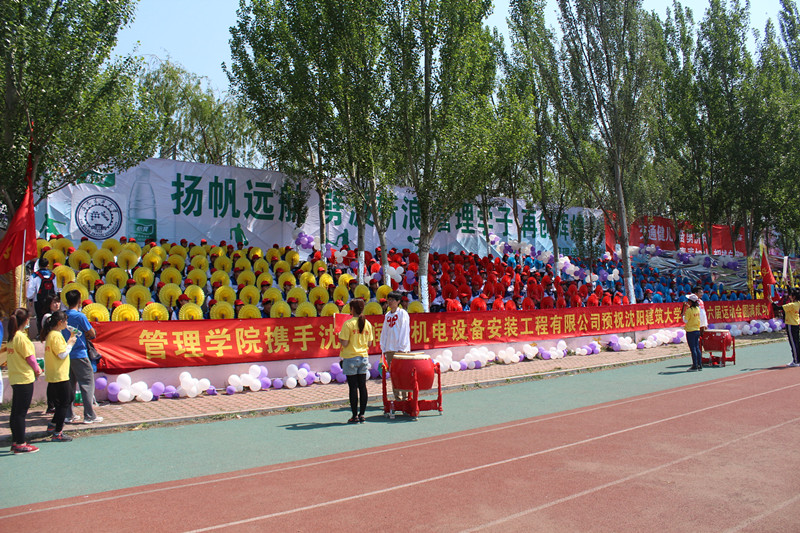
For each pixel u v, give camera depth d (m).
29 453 6.66
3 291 13.35
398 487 5.27
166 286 13.64
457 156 15.67
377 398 10.40
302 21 16.36
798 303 13.88
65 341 7.62
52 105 11.37
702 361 14.68
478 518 4.48
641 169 23.16
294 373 11.28
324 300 15.68
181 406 9.27
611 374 13.32
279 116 17.84
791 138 26.41
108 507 4.80
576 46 21.03
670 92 29.03
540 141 22.64
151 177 19.14
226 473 5.80
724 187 27.81
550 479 5.45
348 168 16.91
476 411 9.08
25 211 10.57
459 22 15.62
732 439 6.88
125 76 12.63
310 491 5.18
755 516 4.45
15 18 10.40
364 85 15.62
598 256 28.17
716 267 29.48
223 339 10.77
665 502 4.78
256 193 21.00
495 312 14.97
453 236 26.41
